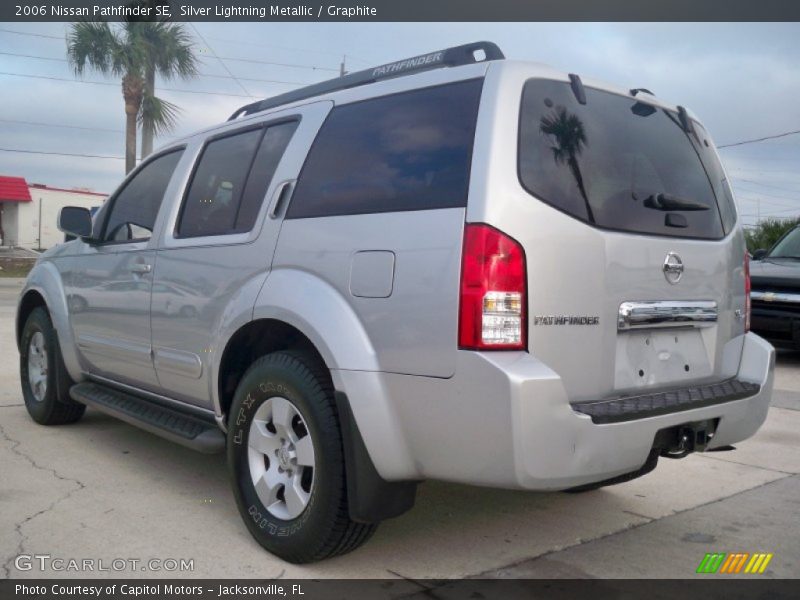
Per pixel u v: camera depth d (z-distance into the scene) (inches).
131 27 966.4
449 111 123.7
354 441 121.0
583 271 119.2
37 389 227.9
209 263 154.9
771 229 848.9
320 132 144.1
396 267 119.2
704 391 134.8
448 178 118.2
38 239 1606.8
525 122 119.6
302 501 130.4
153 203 183.3
